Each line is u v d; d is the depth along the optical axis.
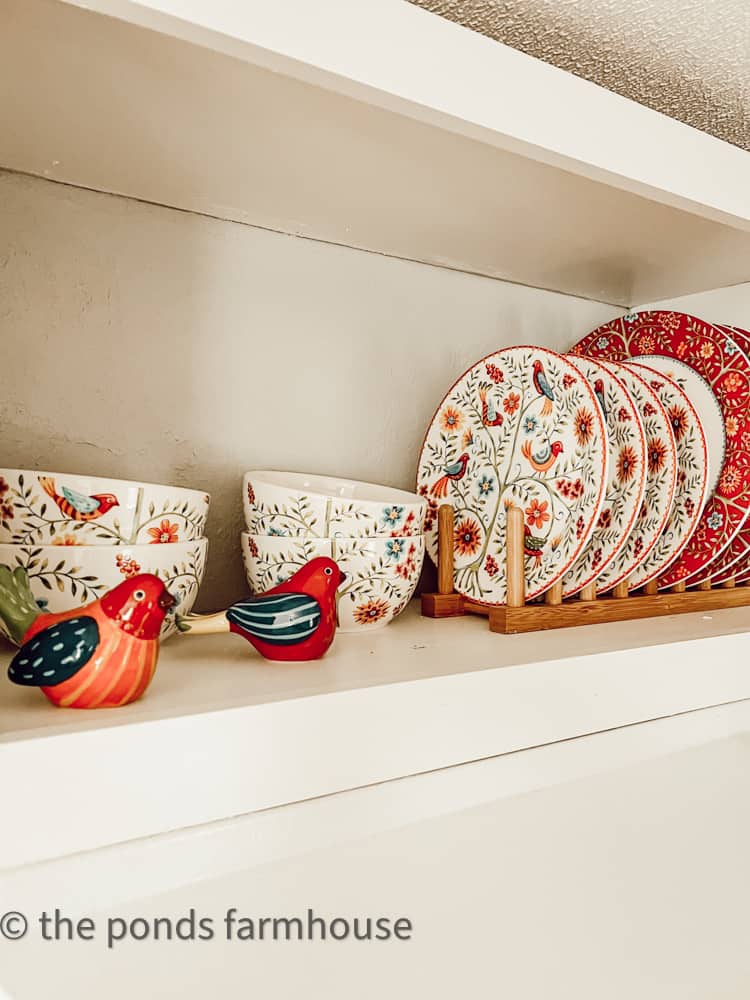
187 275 0.94
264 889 0.54
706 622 0.92
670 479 0.92
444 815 0.62
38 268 0.84
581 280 1.22
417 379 1.12
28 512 0.69
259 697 0.55
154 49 0.61
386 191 0.88
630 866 0.71
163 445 0.92
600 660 0.73
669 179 0.72
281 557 0.81
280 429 1.00
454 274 1.17
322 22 0.52
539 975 0.58
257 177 0.85
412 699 0.61
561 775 0.69
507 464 0.95
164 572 0.70
